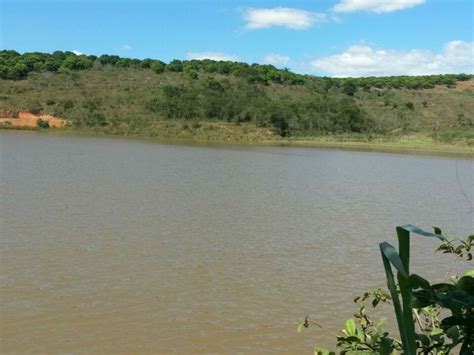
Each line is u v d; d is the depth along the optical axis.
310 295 13.42
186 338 10.59
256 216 23.77
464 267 16.03
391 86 127.62
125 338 10.56
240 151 67.12
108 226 19.98
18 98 88.75
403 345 1.82
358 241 19.62
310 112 99.25
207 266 15.47
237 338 10.78
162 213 23.22
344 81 130.00
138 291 13.14
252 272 15.12
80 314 11.59
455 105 111.62
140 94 99.00
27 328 10.84
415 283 1.82
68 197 26.11
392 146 85.94
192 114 94.44
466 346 1.96
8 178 32.22
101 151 55.19
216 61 133.62
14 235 17.95
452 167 56.38
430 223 24.44
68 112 87.19
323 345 10.55
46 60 114.69
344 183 39.28
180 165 46.03
